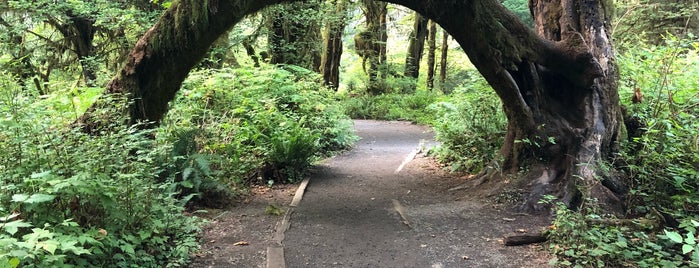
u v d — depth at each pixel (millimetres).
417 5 6371
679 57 8047
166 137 6543
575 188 6211
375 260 4680
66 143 4426
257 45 16062
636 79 7934
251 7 6406
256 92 10547
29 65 14312
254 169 8062
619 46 11211
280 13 13945
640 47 10656
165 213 4875
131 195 4387
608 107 6848
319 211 6441
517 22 6465
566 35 7152
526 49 6477
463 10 6184
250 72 11031
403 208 6570
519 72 6809
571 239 4695
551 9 7527
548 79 7215
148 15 12500
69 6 12383
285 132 8586
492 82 6805
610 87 6961
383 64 26953
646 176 5977
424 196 7301
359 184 8195
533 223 5785
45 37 15281
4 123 4199
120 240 3920
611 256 4348
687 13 12648
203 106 9320
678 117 6656
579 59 6512
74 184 3582
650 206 5684
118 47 14180
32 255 2816
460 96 10555
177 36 6273
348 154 11586
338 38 22484
